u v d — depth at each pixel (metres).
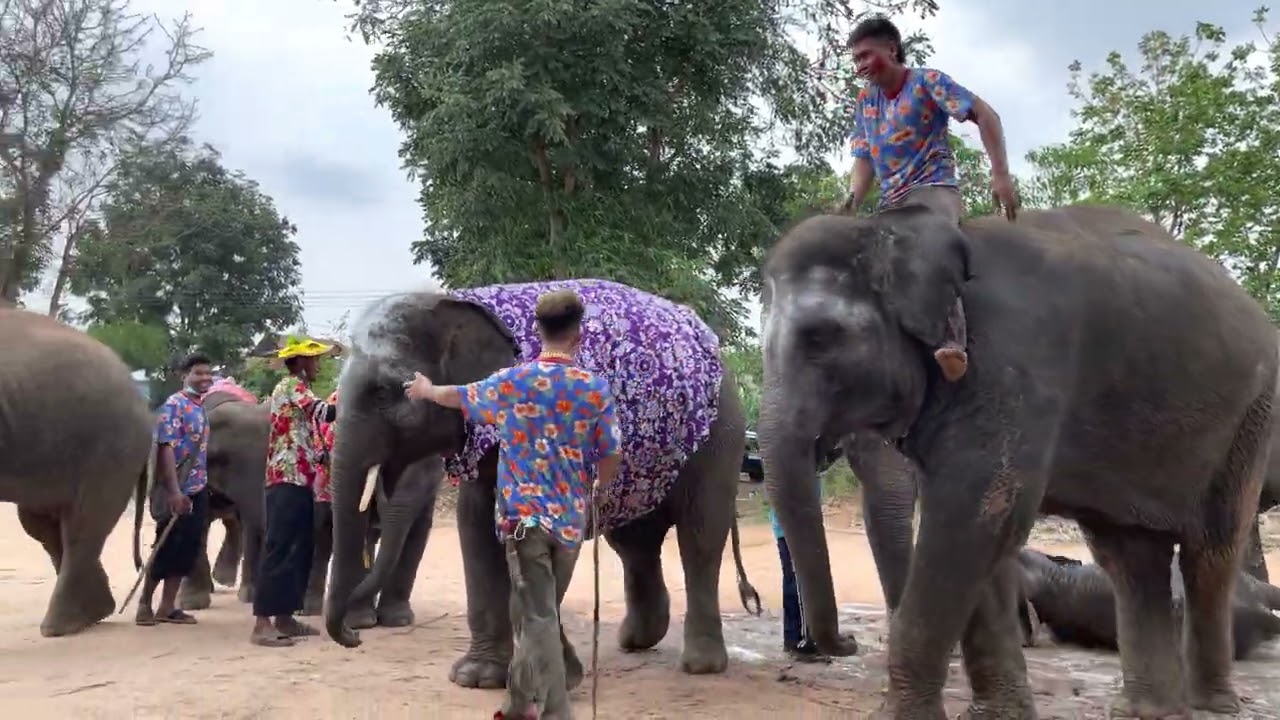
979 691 4.90
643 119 16.61
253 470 9.10
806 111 18.91
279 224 39.81
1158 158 17.95
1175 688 5.45
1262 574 8.87
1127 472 5.21
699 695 5.85
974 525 4.47
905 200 4.98
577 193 17.28
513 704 4.42
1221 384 5.28
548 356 4.65
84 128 23.95
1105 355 4.92
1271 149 17.42
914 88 4.97
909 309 4.46
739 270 19.23
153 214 28.59
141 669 6.26
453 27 15.98
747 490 18.39
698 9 17.22
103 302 33.12
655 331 6.20
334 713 5.25
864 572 11.95
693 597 6.56
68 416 7.60
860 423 4.58
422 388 4.61
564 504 4.49
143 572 7.89
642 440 6.02
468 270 17.47
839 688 6.07
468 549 5.91
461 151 15.95
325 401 7.27
